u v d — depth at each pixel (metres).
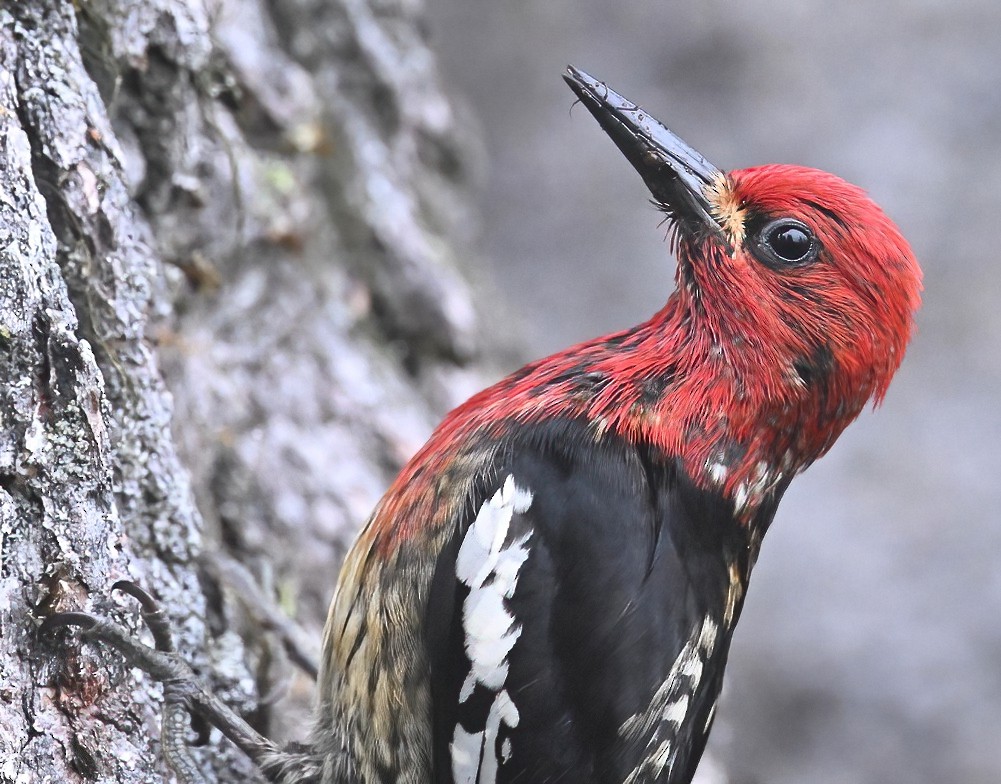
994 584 19.52
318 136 11.30
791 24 25.05
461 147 14.14
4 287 6.42
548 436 7.15
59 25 7.27
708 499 7.26
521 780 7.06
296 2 11.76
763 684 18.42
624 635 6.92
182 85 8.88
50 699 6.53
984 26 25.19
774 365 7.33
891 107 24.17
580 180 24.50
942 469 20.84
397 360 12.18
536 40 25.03
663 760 7.24
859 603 19.38
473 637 7.01
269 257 10.77
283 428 10.33
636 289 23.44
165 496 7.80
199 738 8.02
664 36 24.98
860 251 7.36
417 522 7.20
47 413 6.56
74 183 7.26
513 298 23.00
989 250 22.73
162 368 8.64
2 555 6.34
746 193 7.50
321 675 7.52
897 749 18.19
